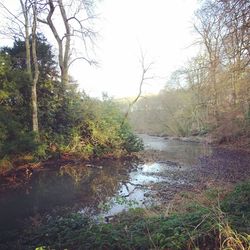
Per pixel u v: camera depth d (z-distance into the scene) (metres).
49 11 24.19
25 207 12.02
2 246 7.98
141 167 21.22
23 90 18.91
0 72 16.75
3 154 15.41
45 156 19.53
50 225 8.91
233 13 9.84
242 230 6.12
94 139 23.44
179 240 6.27
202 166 21.09
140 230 7.50
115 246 6.76
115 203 12.20
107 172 19.28
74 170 19.62
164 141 43.28
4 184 15.39
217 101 33.97
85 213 10.85
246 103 29.45
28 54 19.39
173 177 17.41
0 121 15.27
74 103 23.02
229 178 16.16
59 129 21.88
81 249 6.89
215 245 6.05
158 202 11.85
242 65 13.94
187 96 47.97
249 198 8.55
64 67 25.06
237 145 31.48
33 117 18.80
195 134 46.84
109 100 26.73
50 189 14.83
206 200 10.30
